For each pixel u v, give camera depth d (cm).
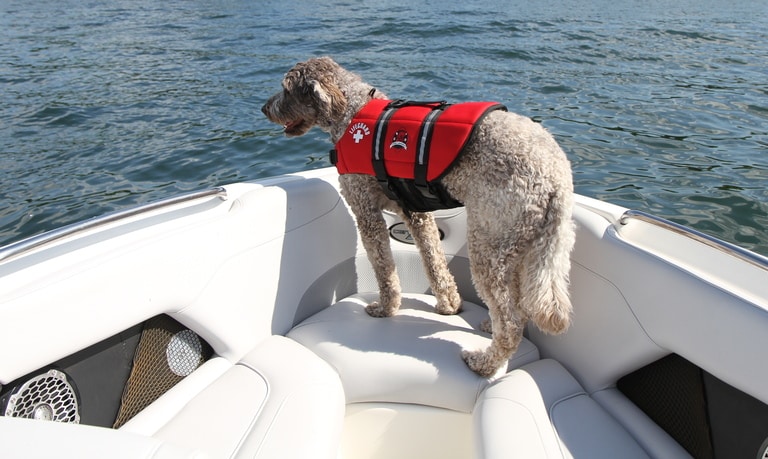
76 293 172
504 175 200
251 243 233
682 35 1127
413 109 234
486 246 212
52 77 866
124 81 836
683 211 410
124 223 212
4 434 102
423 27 1209
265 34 1189
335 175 296
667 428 191
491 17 1373
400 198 246
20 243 175
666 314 181
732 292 163
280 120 285
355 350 227
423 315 263
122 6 1870
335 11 1549
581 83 759
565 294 196
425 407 216
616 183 458
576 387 208
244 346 227
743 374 156
